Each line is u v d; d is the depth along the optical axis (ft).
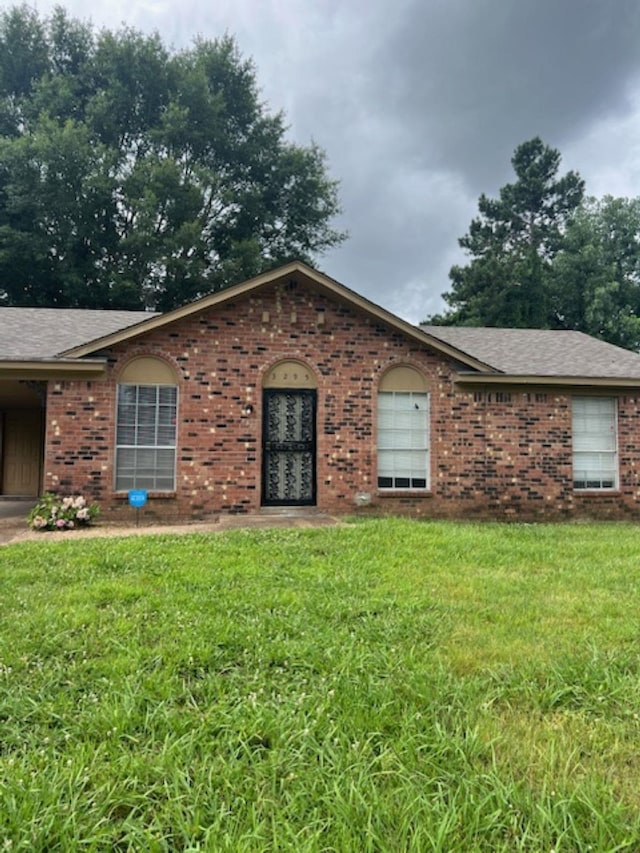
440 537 24.08
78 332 36.06
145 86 90.63
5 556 19.99
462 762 7.64
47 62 91.40
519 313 107.24
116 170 85.66
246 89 97.45
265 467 33.06
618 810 6.66
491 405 35.17
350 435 33.45
